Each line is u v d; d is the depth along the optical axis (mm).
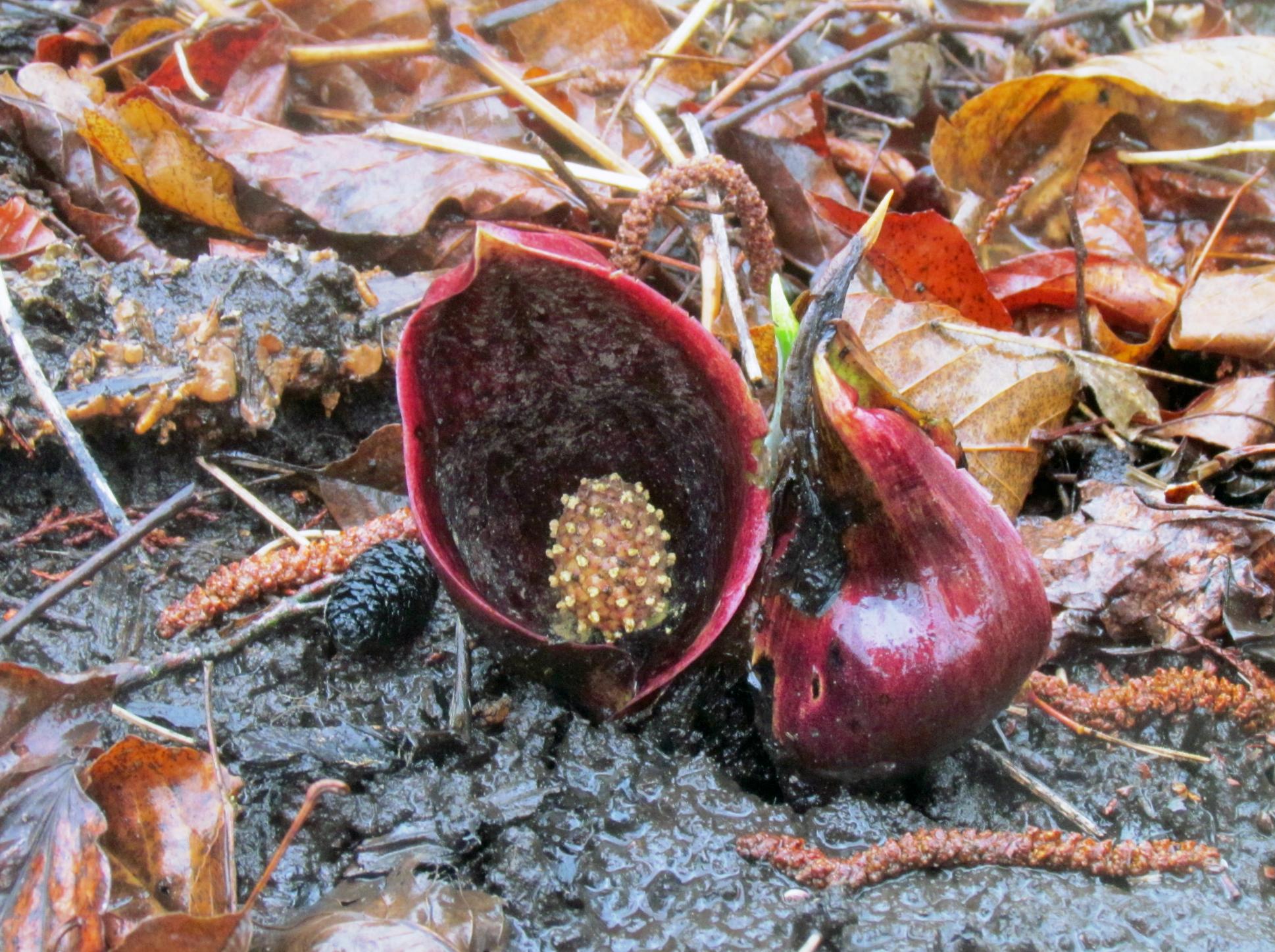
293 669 204
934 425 157
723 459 183
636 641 196
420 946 155
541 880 170
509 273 164
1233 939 165
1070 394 253
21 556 221
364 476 236
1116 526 229
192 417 226
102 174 256
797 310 238
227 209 261
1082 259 257
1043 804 190
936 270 271
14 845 157
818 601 164
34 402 217
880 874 171
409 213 265
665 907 169
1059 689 201
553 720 196
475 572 189
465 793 183
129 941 144
